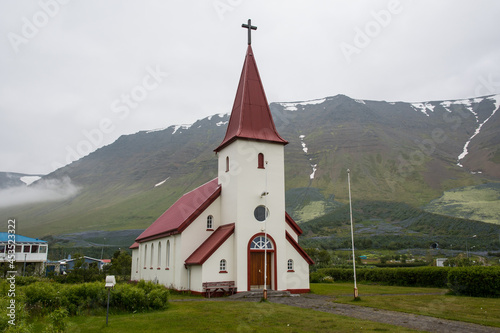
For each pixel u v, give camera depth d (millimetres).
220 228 29469
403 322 14914
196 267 27016
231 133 29938
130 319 15656
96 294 17828
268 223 27781
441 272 30234
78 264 43312
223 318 15805
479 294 23312
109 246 129375
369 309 18578
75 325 14008
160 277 32656
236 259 26453
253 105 29797
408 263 61094
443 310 17938
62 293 17469
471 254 72438
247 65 30875
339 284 37281
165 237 32438
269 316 16266
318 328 13773
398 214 114500
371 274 37844
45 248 60375
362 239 93000
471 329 13547
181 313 17047
